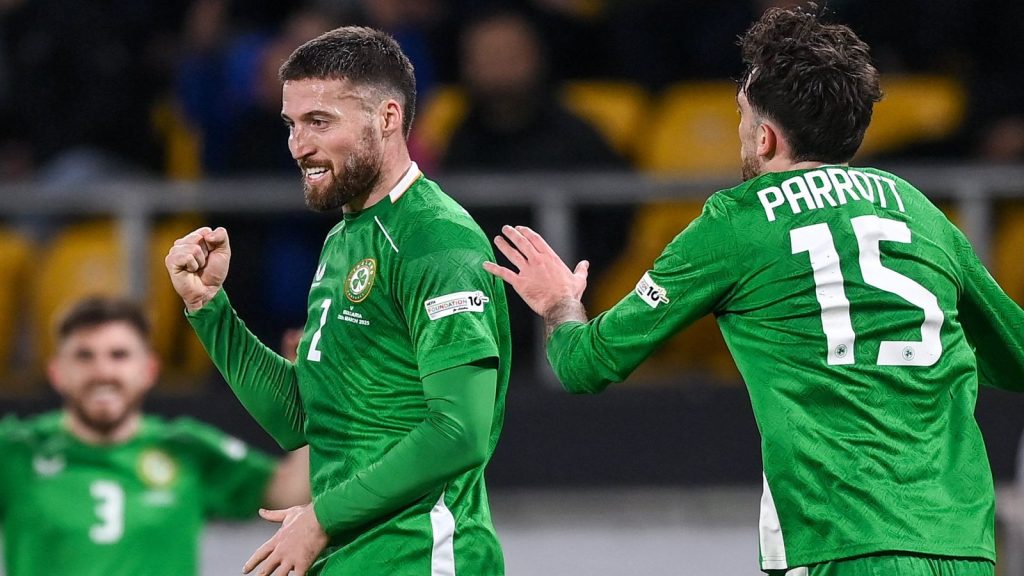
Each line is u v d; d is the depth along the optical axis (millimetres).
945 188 28469
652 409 28203
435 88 32969
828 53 14125
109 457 21016
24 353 29562
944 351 13945
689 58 33781
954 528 13531
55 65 33594
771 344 13812
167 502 21094
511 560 26531
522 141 29781
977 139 31469
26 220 29375
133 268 28688
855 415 13555
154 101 34250
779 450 13633
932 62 33875
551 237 28469
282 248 29062
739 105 14703
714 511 27906
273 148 30594
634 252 28500
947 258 14305
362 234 14203
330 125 13953
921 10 33812
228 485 21344
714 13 33719
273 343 29031
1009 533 24375
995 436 27625
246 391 15148
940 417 13852
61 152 33188
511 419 28266
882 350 13680
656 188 28547
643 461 28125
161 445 21219
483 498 14539
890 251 13938
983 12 33844
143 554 20922
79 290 29156
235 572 25969
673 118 32656
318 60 14031
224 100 32312
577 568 26297
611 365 14211
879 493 13391
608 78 33938
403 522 13859
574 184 28531
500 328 14445
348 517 13648
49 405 28406
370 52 14141
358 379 14023
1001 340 14891
